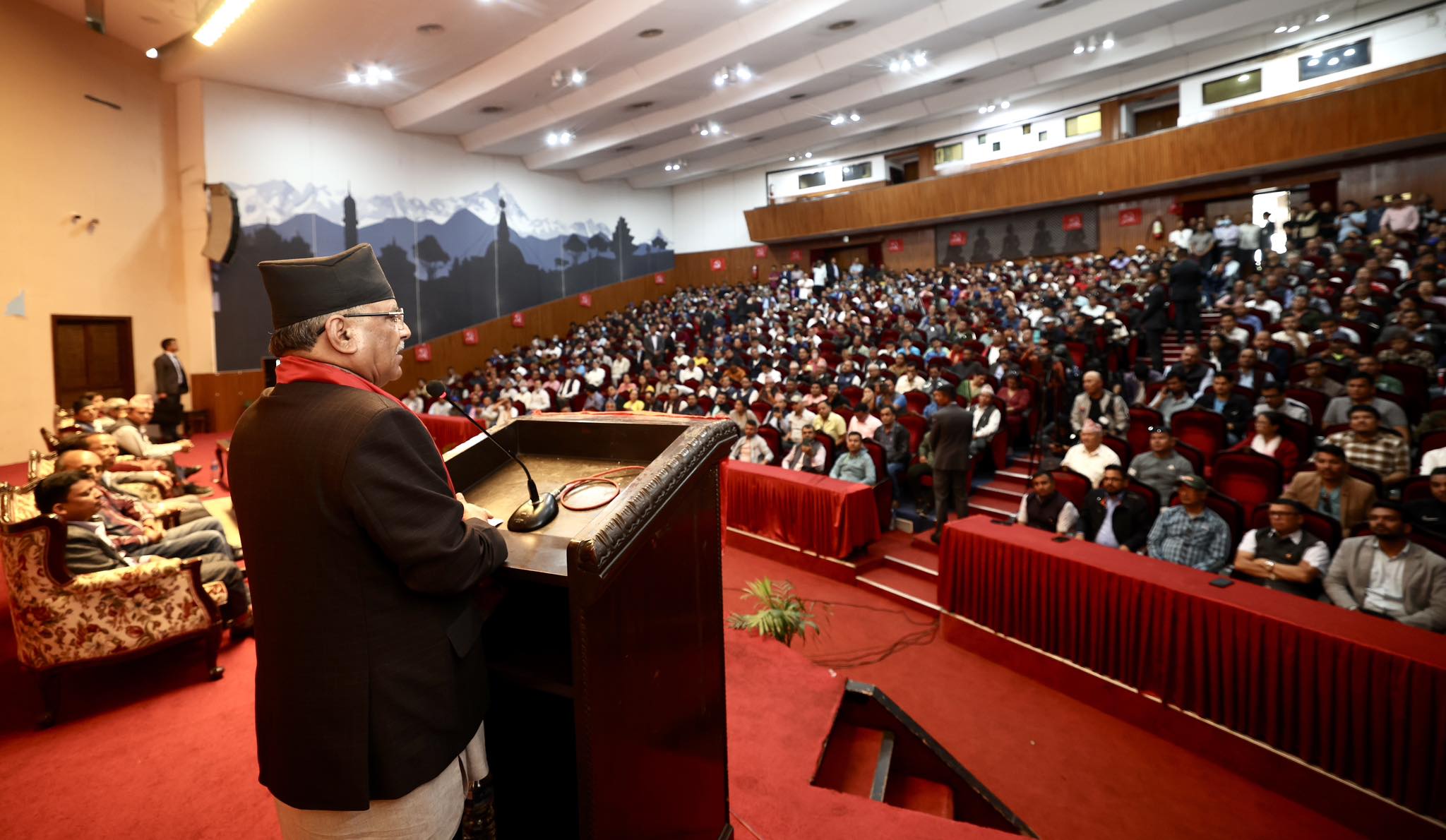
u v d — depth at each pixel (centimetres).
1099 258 1479
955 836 183
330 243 1356
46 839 200
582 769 97
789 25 1074
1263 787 301
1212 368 674
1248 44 1253
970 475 589
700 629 137
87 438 438
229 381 1187
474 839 117
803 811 194
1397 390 550
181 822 208
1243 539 381
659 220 2262
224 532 443
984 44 1215
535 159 1800
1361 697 269
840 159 1930
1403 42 1128
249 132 1221
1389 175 1245
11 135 902
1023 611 399
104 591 275
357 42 1068
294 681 91
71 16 973
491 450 150
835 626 473
